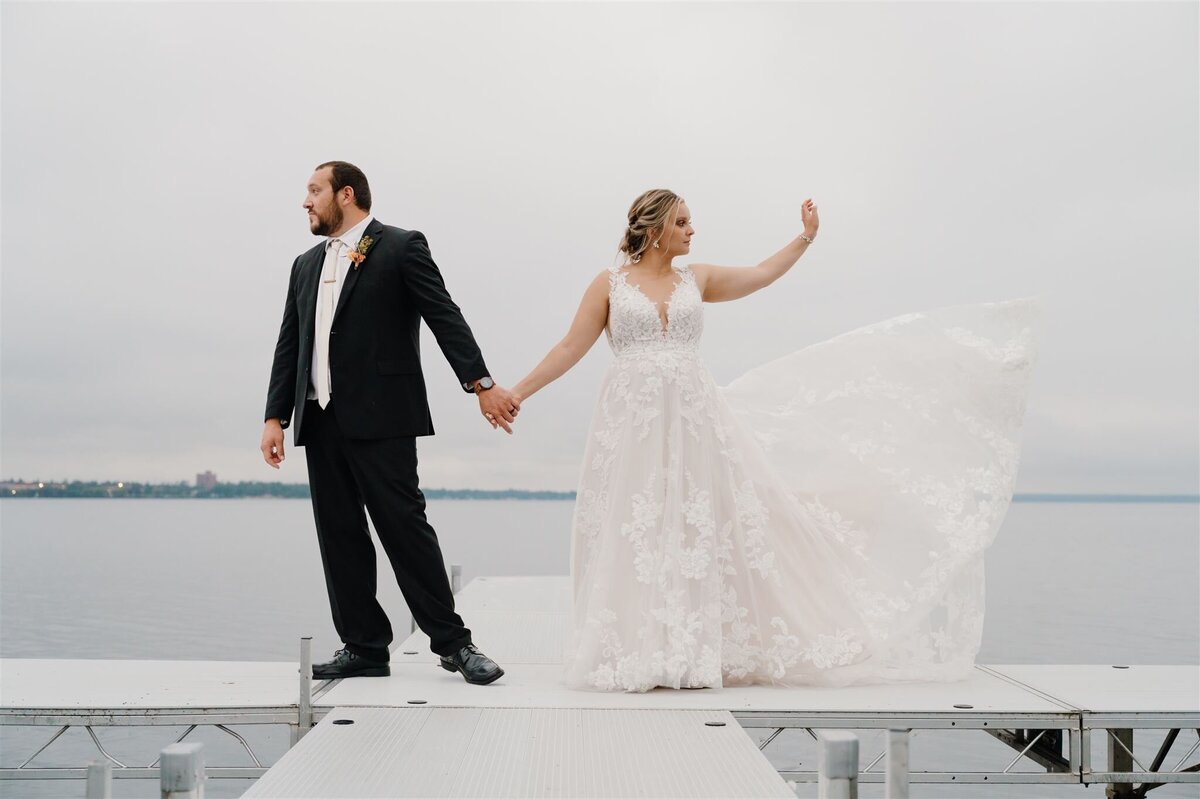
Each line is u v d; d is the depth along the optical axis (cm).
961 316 414
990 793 541
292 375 383
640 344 379
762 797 241
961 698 340
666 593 355
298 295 379
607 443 378
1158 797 513
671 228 386
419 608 363
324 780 252
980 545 379
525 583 667
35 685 354
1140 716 323
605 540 363
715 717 311
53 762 577
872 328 422
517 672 382
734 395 420
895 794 207
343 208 375
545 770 260
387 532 360
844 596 373
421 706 324
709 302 406
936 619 378
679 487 364
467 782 251
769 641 364
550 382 383
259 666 391
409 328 370
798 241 412
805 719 319
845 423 405
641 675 345
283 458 381
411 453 366
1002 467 395
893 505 388
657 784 249
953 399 404
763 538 368
